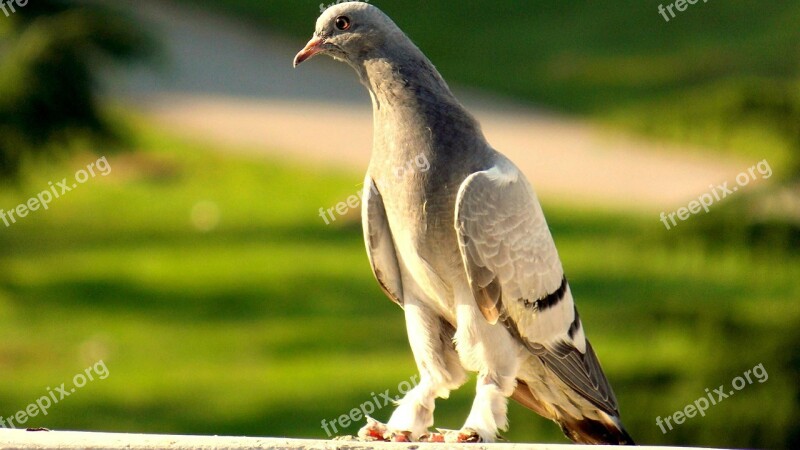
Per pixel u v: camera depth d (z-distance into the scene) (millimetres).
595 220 20266
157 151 24641
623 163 23094
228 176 24234
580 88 28219
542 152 23812
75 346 17094
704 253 10906
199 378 15852
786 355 10914
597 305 17375
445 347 7223
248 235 21938
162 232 22109
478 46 32219
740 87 10766
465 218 6734
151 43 11883
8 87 11328
